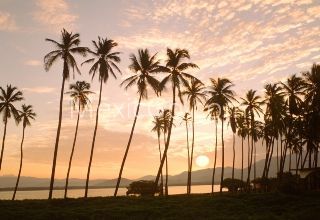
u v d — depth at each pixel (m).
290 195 46.19
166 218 32.22
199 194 63.78
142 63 49.34
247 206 39.16
